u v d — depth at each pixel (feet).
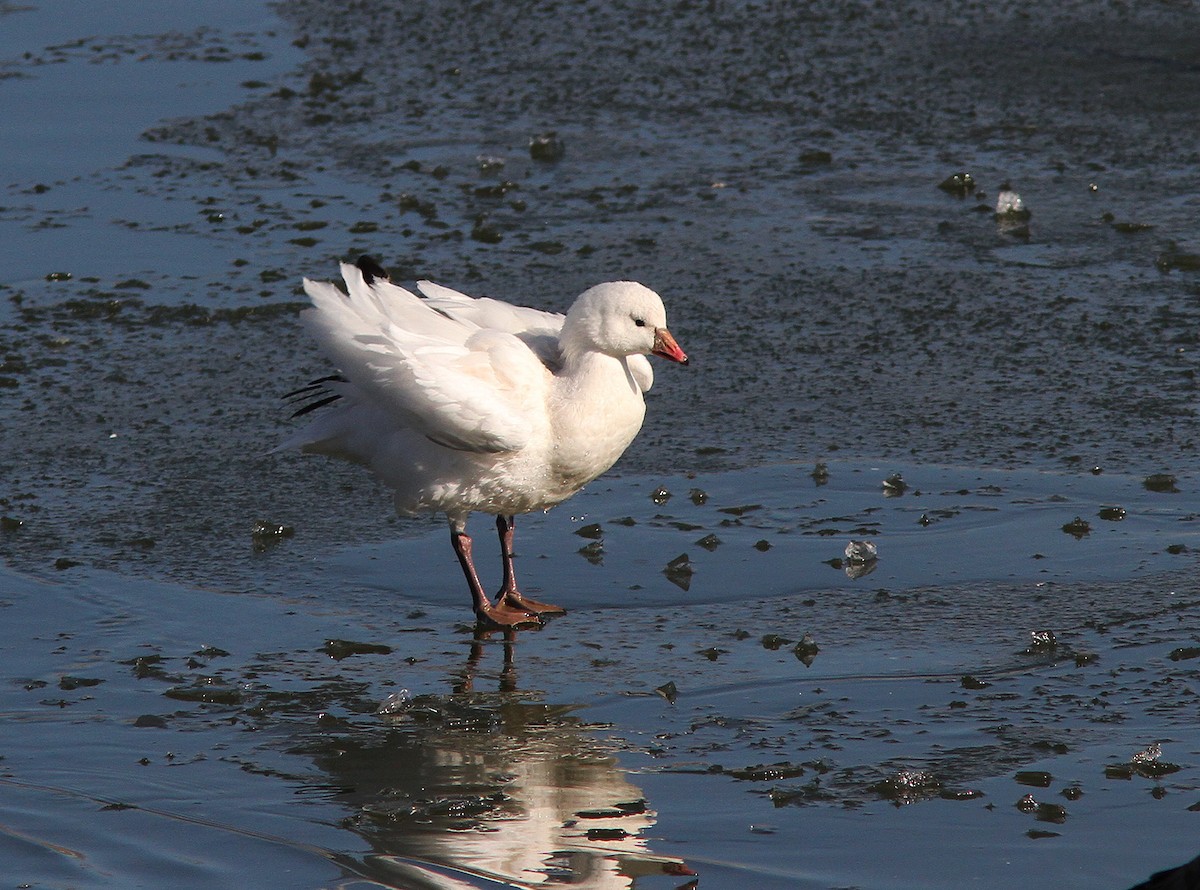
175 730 30.63
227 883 25.38
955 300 55.26
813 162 69.97
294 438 37.32
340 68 84.07
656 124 75.31
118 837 26.76
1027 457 43.37
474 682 32.68
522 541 40.11
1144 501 40.50
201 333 53.42
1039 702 30.86
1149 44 85.30
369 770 29.01
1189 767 28.12
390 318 35.55
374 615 36.06
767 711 30.94
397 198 66.18
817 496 41.63
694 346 52.01
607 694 31.94
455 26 91.86
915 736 29.63
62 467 43.73
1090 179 66.90
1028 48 85.30
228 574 37.88
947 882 24.90
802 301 55.52
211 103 78.43
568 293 56.13
